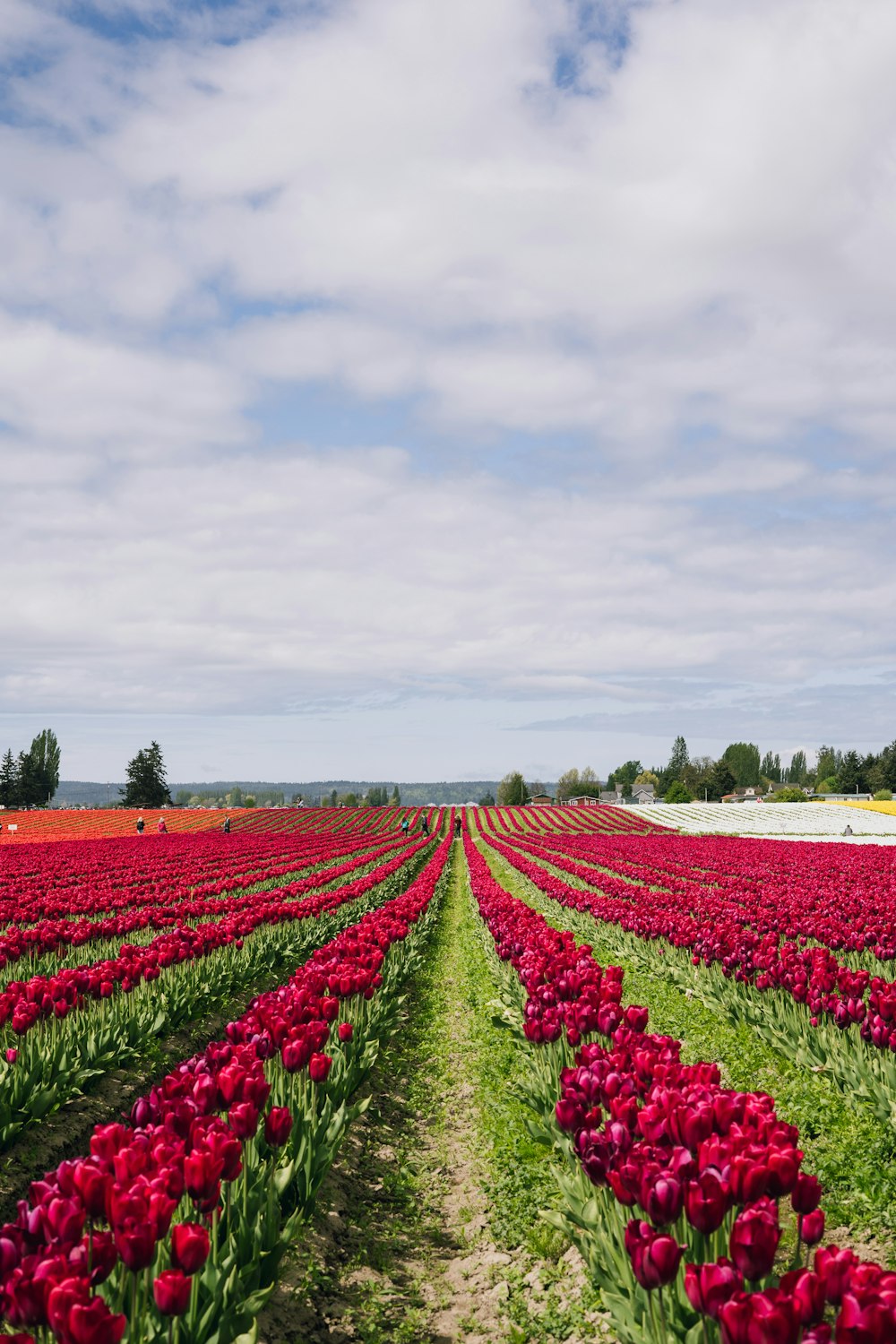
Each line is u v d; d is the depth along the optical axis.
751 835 84.56
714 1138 5.29
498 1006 14.31
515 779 180.25
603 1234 5.78
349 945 13.83
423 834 85.12
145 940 19.39
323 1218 7.60
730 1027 12.88
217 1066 7.47
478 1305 6.64
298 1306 6.28
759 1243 4.21
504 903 21.94
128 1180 4.91
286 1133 6.51
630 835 86.88
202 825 109.69
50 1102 8.94
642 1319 5.03
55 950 15.97
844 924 17.56
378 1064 12.03
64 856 45.62
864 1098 9.09
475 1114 10.67
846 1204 7.47
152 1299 4.91
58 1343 3.93
